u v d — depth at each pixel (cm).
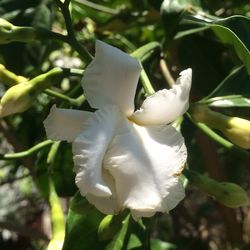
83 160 10
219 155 24
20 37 13
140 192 11
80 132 11
